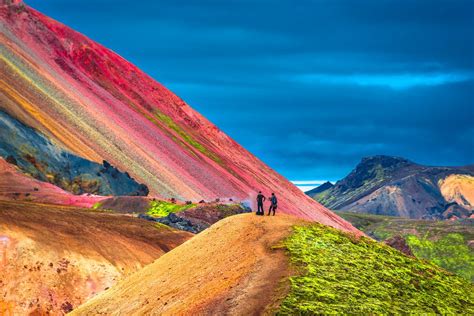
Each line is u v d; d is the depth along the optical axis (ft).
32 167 329.11
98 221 224.74
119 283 125.18
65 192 298.56
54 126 396.98
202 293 92.84
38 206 225.15
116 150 432.66
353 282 89.35
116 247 206.80
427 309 89.51
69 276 186.29
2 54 453.17
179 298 96.78
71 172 352.08
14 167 310.86
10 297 176.96
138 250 210.18
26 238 190.60
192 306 89.81
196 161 515.91
